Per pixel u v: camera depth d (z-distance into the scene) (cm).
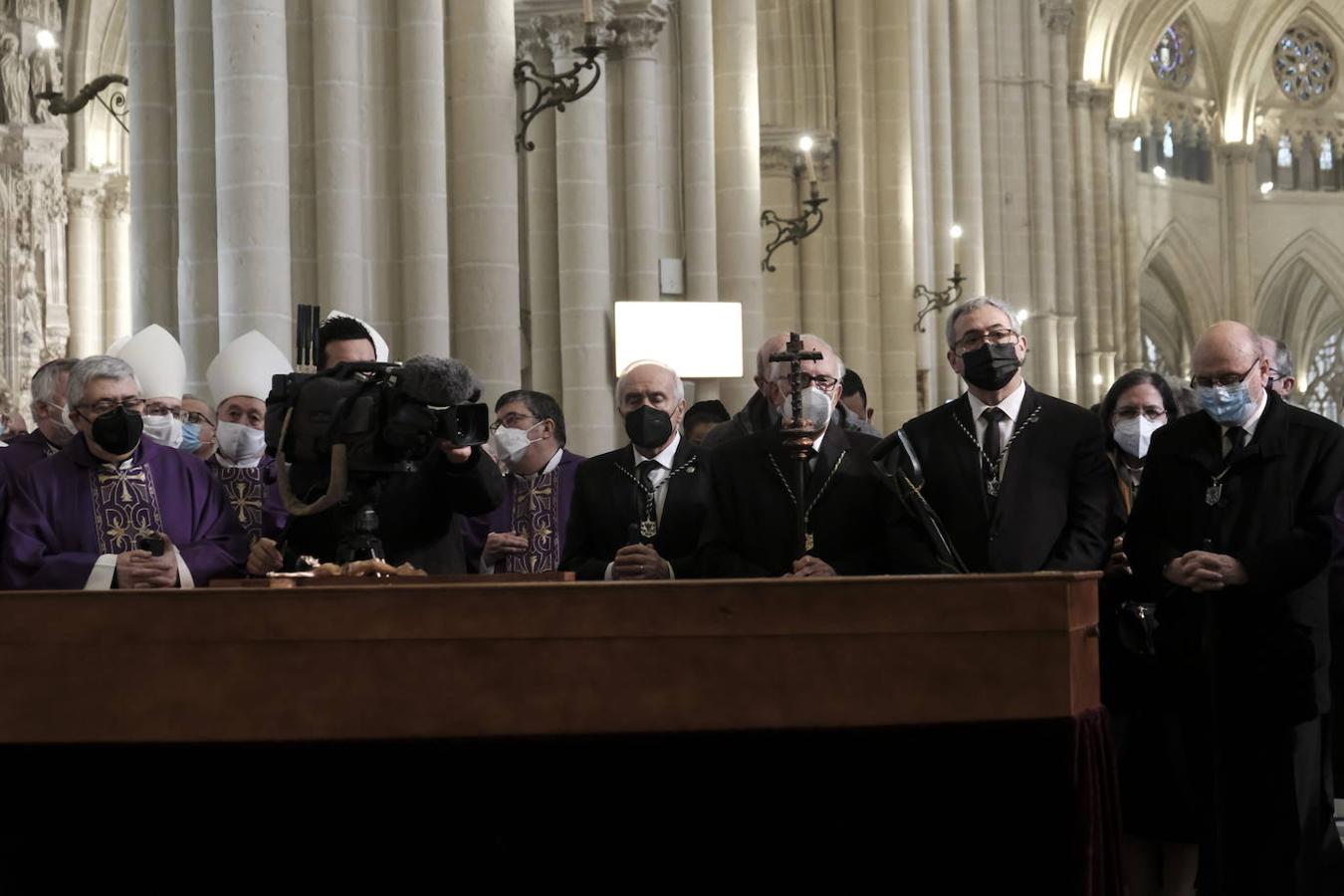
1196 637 607
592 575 681
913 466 604
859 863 382
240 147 1102
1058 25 4078
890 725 381
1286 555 575
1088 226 4428
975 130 3031
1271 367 743
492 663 378
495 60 1255
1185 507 609
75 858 383
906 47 2578
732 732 380
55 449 701
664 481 701
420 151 1188
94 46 2889
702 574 629
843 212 2559
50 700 382
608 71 1611
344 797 380
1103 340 4481
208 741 380
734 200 1788
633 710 378
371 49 1193
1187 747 617
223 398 792
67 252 2914
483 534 795
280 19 1119
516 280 1259
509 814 379
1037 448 605
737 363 1491
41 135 2434
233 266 1102
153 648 381
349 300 1158
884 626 381
